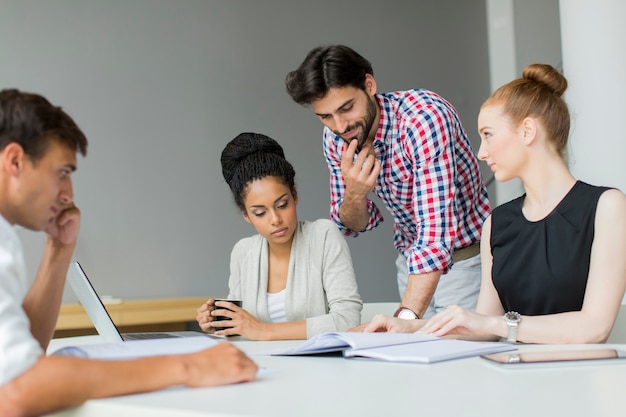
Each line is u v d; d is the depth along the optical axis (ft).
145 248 15.38
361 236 17.31
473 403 2.67
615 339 5.92
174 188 15.72
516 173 5.32
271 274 6.89
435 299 7.82
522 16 17.44
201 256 15.83
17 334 2.81
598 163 9.07
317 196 16.98
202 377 3.00
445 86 18.22
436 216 6.54
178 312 13.75
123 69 15.48
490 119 5.27
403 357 3.78
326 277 6.66
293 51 17.03
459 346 4.15
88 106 15.16
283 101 16.84
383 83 17.78
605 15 9.05
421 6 18.17
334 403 2.67
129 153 15.40
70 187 3.53
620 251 4.86
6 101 3.25
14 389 2.73
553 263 5.17
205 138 16.07
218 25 16.38
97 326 5.16
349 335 4.26
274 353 4.29
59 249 4.20
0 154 3.23
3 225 3.06
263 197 6.40
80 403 2.78
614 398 2.73
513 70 17.33
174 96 15.88
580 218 5.10
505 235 5.47
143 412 2.61
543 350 4.23
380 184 7.29
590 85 9.14
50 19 14.94
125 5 15.57
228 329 5.98
